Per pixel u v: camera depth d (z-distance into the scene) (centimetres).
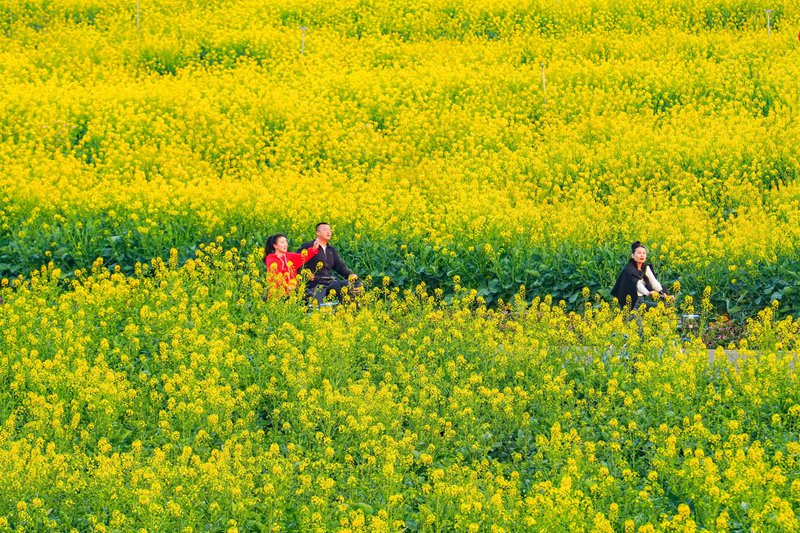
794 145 4550
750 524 1648
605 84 5850
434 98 5750
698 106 5475
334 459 2006
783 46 6338
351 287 3014
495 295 3344
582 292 3247
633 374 2366
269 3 8125
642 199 4028
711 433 2042
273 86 6012
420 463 1989
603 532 1559
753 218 3609
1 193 4000
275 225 3669
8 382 2383
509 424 2125
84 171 4644
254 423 2177
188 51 6800
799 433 2039
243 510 1712
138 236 3566
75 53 6738
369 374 2336
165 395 2298
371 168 4872
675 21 7306
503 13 7719
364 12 7869
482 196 3872
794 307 3027
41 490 1789
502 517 1667
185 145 5003
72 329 2569
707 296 3102
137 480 1736
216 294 2969
